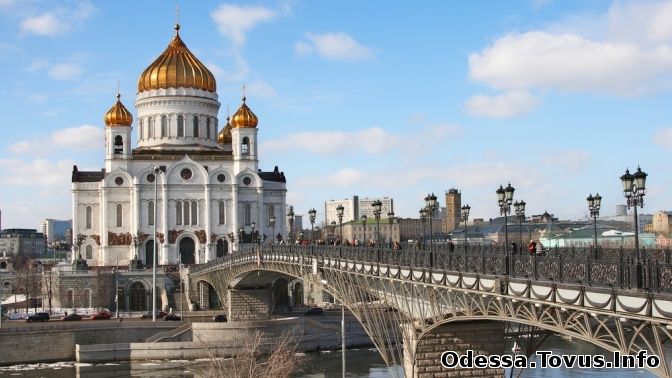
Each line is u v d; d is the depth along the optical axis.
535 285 33.44
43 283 140.75
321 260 69.31
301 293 147.12
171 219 161.38
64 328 104.62
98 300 134.50
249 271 100.00
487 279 38.22
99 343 104.62
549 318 33.44
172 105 171.00
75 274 135.50
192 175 163.00
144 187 160.75
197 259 161.38
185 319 118.00
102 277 135.25
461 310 42.88
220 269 116.25
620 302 27.75
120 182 161.25
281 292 136.25
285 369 73.12
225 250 163.50
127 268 149.00
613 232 89.31
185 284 138.38
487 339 50.47
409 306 51.53
